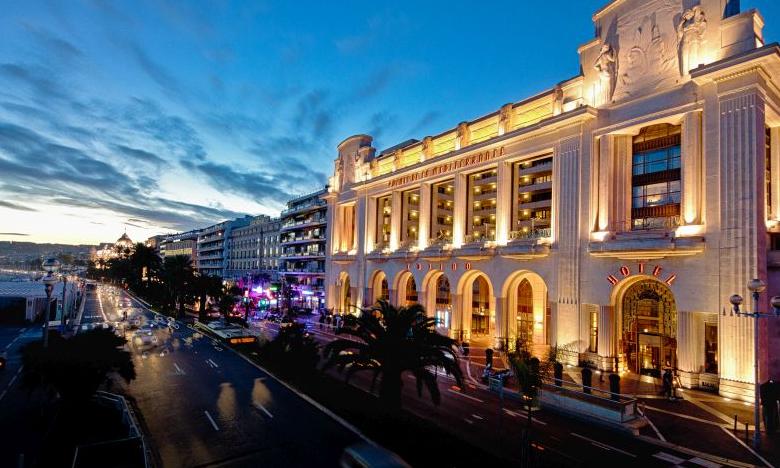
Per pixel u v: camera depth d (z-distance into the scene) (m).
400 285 49.31
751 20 23.64
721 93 24.22
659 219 27.17
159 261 92.62
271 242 95.25
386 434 16.31
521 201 53.81
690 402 21.91
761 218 22.91
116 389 23.30
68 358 18.45
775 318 23.05
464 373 28.31
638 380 26.28
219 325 43.88
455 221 41.53
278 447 15.85
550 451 15.73
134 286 109.69
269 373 26.84
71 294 66.62
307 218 76.44
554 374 23.94
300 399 21.77
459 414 19.95
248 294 79.25
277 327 52.84
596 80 30.81
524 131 34.16
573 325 30.05
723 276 23.31
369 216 54.22
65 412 18.72
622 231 28.34
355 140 59.31
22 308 54.66
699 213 25.11
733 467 14.75
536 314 42.09
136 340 39.47
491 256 37.19
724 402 21.89
